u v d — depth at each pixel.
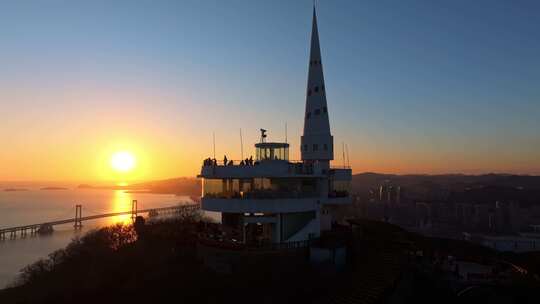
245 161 58.69
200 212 128.00
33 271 88.81
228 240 56.88
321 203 62.09
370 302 38.56
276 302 44.47
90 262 75.50
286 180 58.44
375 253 52.88
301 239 56.91
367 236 61.50
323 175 61.16
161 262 59.88
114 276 61.66
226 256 52.06
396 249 55.00
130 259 65.94
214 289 47.97
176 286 50.00
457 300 46.88
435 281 48.28
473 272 52.91
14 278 127.75
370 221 86.38
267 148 62.53
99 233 98.44
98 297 55.91
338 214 84.94
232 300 45.88
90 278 63.38
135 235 89.25
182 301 47.41
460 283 47.72
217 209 56.84
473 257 61.28
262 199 54.75
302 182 60.09
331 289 44.84
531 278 48.81
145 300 49.62
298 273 48.59
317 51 77.50
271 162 56.34
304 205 57.09
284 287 46.28
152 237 77.56
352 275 47.19
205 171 60.88
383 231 70.44
